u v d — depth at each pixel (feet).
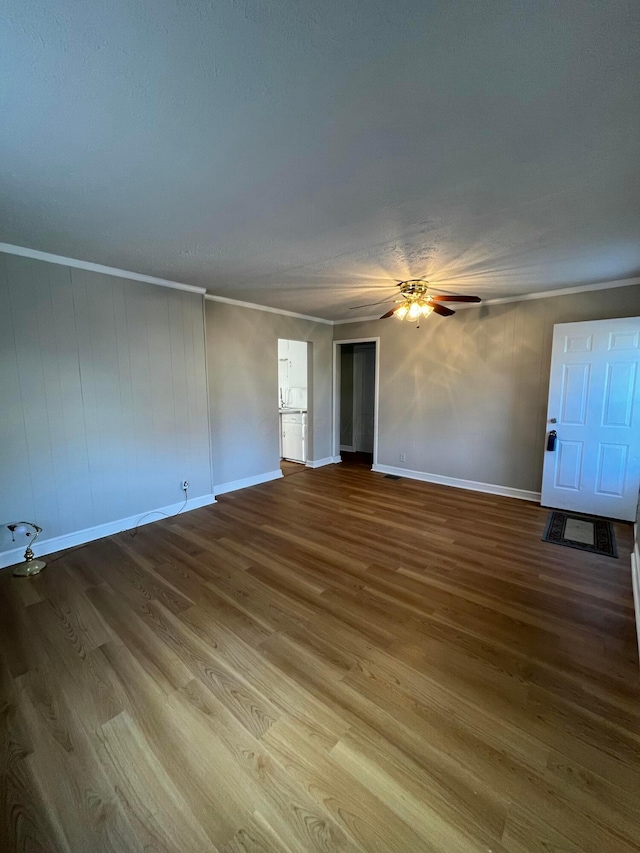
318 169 5.46
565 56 3.50
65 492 10.08
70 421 10.03
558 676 5.75
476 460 15.33
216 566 9.14
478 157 5.16
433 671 5.84
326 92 3.97
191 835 3.75
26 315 9.10
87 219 7.15
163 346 11.89
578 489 12.67
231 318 14.66
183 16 3.16
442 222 7.25
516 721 4.99
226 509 13.14
